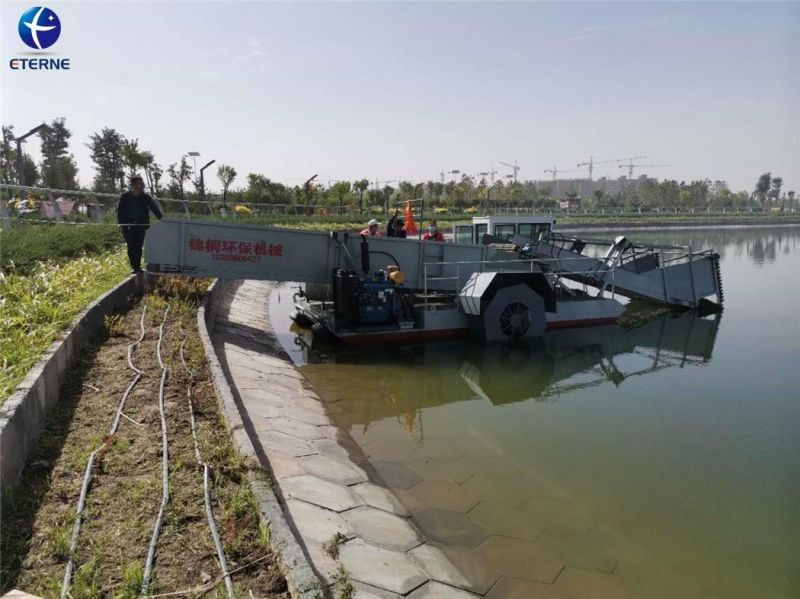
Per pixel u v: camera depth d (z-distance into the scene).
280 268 8.78
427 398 6.77
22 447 3.44
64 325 5.45
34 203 14.30
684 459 5.06
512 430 5.77
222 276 8.51
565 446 5.36
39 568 2.61
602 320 10.36
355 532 3.64
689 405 6.48
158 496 3.28
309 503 3.87
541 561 3.60
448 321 9.19
